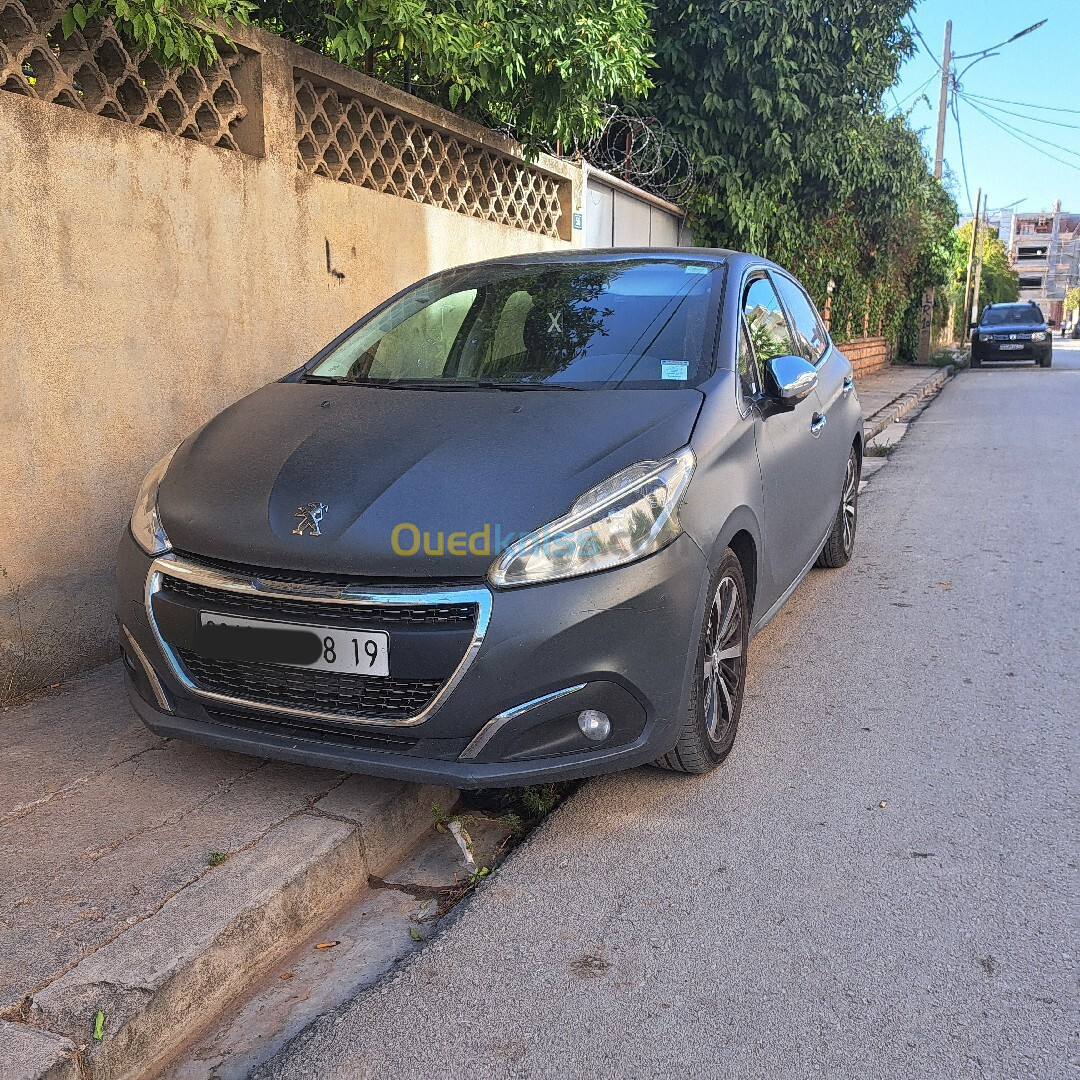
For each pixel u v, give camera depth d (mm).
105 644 4039
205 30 4152
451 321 3904
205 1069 2141
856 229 16297
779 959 2393
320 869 2648
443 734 2592
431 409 3195
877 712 3803
